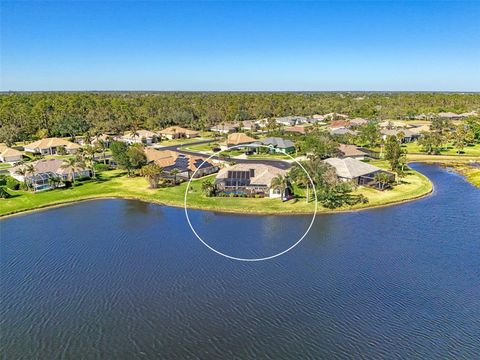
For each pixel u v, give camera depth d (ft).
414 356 116.37
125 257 182.09
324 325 130.72
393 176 308.40
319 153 371.97
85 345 122.72
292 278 160.97
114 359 116.98
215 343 123.13
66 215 242.78
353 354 117.50
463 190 293.43
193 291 152.46
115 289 154.51
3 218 237.04
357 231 210.59
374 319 133.49
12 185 294.05
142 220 232.12
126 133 549.95
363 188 292.61
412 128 570.87
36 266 173.88
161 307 142.20
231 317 135.95
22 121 538.47
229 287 154.92
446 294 148.15
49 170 311.68
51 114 590.55
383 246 190.90
